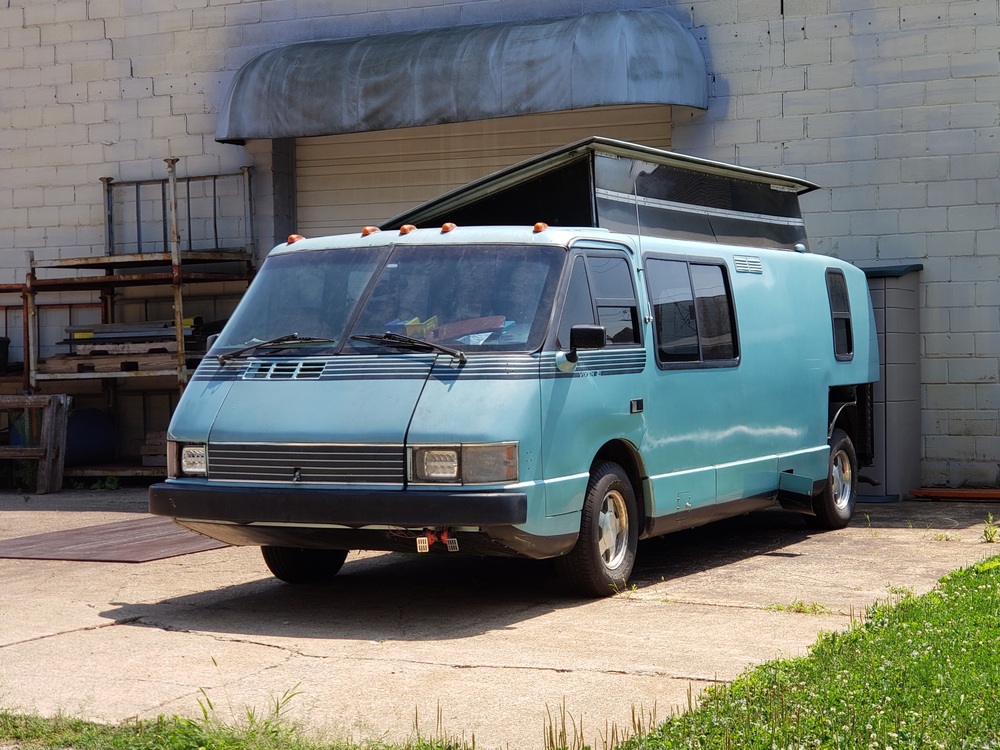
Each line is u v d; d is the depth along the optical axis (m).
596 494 7.91
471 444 7.16
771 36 14.12
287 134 15.00
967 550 9.81
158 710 5.46
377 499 7.19
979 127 13.45
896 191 13.73
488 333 7.63
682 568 9.20
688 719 5.00
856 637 6.30
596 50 13.60
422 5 15.57
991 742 4.64
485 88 14.02
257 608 7.89
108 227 17.12
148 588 8.63
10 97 17.61
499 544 7.25
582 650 6.50
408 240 8.26
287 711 5.41
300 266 8.44
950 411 13.61
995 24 13.37
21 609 7.88
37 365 16.23
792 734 4.73
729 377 9.48
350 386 7.57
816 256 11.32
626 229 9.34
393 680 5.93
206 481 7.78
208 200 16.67
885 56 13.73
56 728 5.15
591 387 7.89
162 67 16.89
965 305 13.53
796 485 10.29
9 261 17.66
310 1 16.12
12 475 16.25
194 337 15.81
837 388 11.64
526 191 9.59
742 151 14.24
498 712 5.35
